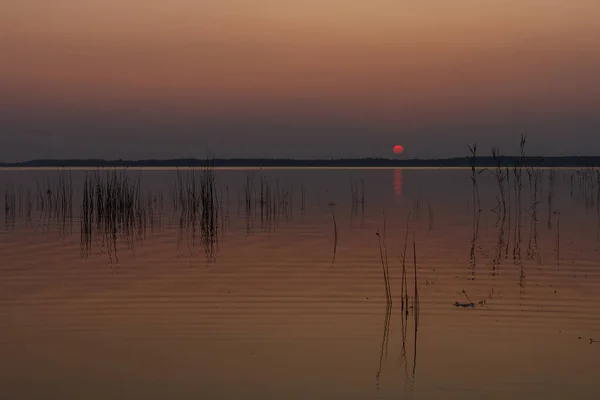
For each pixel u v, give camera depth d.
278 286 15.85
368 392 9.55
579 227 27.12
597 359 10.80
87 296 14.88
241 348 11.37
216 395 9.48
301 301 14.41
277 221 30.28
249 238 24.48
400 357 10.91
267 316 13.21
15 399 9.34
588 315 13.24
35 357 10.95
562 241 23.19
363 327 12.55
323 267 18.31
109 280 16.59
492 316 13.21
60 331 12.29
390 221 29.86
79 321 12.91
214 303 14.23
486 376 10.12
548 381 9.95
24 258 20.03
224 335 12.07
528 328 12.42
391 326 12.58
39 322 12.84
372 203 39.97
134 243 23.25
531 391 9.59
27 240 23.95
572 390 9.62
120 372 10.30
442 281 16.41
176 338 11.88
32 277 17.03
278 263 19.00
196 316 13.26
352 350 11.29
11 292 15.28
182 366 10.55
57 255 20.61
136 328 12.44
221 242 23.44
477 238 24.09
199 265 18.73
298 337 11.92
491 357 10.91
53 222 29.59
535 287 15.66
